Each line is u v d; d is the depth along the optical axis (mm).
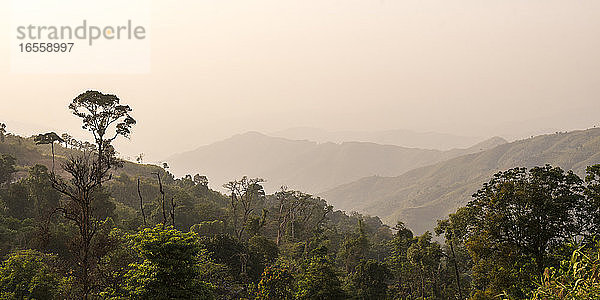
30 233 45875
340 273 56938
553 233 32219
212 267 44156
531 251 33344
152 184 101812
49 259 33938
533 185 33812
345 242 79188
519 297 29547
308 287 45031
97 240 33750
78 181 30000
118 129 58719
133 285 24578
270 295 43688
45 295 28844
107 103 55969
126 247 36250
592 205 32156
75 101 54781
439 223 47719
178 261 23953
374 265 55625
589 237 28375
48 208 53719
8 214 54750
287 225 92000
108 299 26062
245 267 53594
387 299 55344
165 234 24625
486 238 35125
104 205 57781
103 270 30625
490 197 35844
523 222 32812
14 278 28531
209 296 25594
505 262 33281
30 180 57312
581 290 10375
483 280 36125
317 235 80000
